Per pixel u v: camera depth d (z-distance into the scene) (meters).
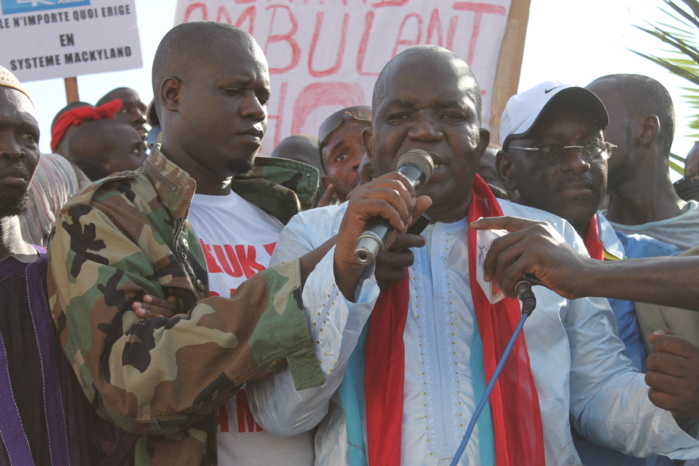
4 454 2.73
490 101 5.77
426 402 2.79
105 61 6.22
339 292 2.57
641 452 2.86
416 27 5.94
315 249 2.73
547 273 2.63
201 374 2.61
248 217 3.31
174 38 3.23
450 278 2.96
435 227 3.03
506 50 5.81
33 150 2.98
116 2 6.25
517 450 2.76
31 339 2.87
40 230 3.96
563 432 2.85
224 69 3.14
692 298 2.56
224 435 2.88
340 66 6.02
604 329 3.06
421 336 2.88
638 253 3.56
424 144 2.83
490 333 2.84
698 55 5.46
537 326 2.91
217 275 3.02
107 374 2.64
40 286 2.94
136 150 5.27
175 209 2.92
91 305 2.69
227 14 6.13
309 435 2.97
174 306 2.79
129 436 2.86
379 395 2.78
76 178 4.41
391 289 2.89
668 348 2.72
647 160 3.99
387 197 2.49
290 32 6.07
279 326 2.60
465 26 5.86
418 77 2.85
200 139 3.14
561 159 3.45
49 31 6.23
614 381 2.96
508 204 3.15
